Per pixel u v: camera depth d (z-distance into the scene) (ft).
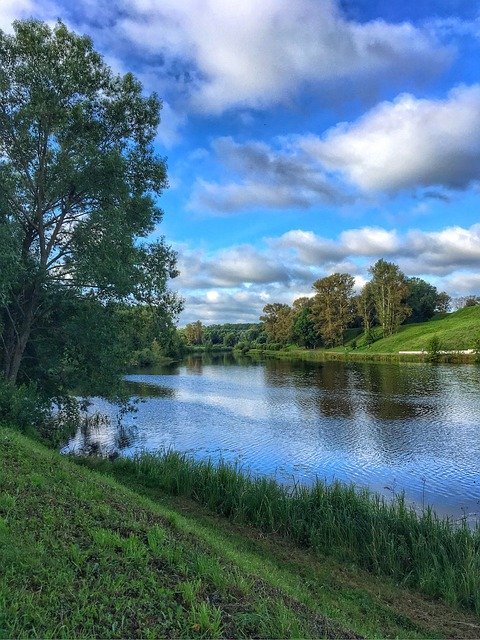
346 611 22.76
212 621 13.91
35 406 52.39
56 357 63.52
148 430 78.23
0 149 58.44
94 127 63.26
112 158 56.90
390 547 29.76
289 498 36.11
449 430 77.66
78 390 65.77
